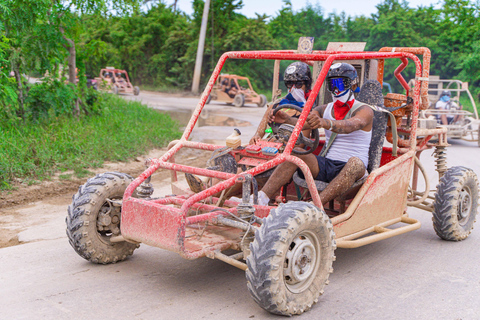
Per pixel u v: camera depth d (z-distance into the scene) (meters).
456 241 5.35
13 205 6.29
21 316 3.25
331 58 3.79
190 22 45.50
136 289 3.76
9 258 4.37
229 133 13.91
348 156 4.37
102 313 3.33
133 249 4.42
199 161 9.91
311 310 3.49
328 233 3.53
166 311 3.39
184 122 16.75
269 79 39.31
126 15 12.52
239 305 3.53
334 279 4.12
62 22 11.03
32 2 9.76
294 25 46.12
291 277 3.34
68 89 11.36
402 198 4.80
